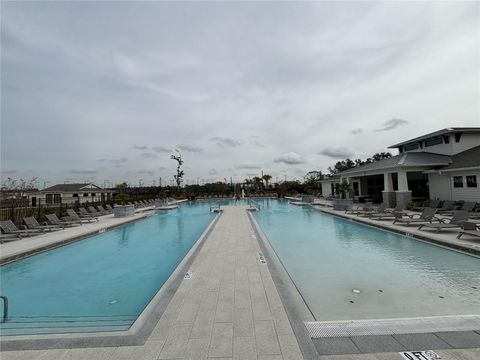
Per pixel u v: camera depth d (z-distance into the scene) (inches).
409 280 223.9
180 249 379.6
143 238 452.4
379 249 335.0
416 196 856.3
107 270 289.7
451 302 179.6
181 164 1675.7
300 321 134.9
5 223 425.4
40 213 566.3
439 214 550.9
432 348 110.2
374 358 103.5
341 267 263.7
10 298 218.1
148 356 107.3
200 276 207.9
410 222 442.3
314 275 241.0
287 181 2162.9
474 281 219.0
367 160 1888.5
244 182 2169.0
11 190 757.3
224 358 104.9
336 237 418.6
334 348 111.0
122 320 171.9
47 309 195.9
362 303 179.5
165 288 182.4
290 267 266.1
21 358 108.3
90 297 219.5
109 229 512.1
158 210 903.7
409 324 131.8
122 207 690.2
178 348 112.4
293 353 107.3
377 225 458.9
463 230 326.0
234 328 128.3
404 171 669.3
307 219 639.8
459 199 614.2
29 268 299.3
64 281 258.5
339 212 680.4
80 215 631.8
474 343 113.9
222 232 414.6
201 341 117.4
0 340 121.3
